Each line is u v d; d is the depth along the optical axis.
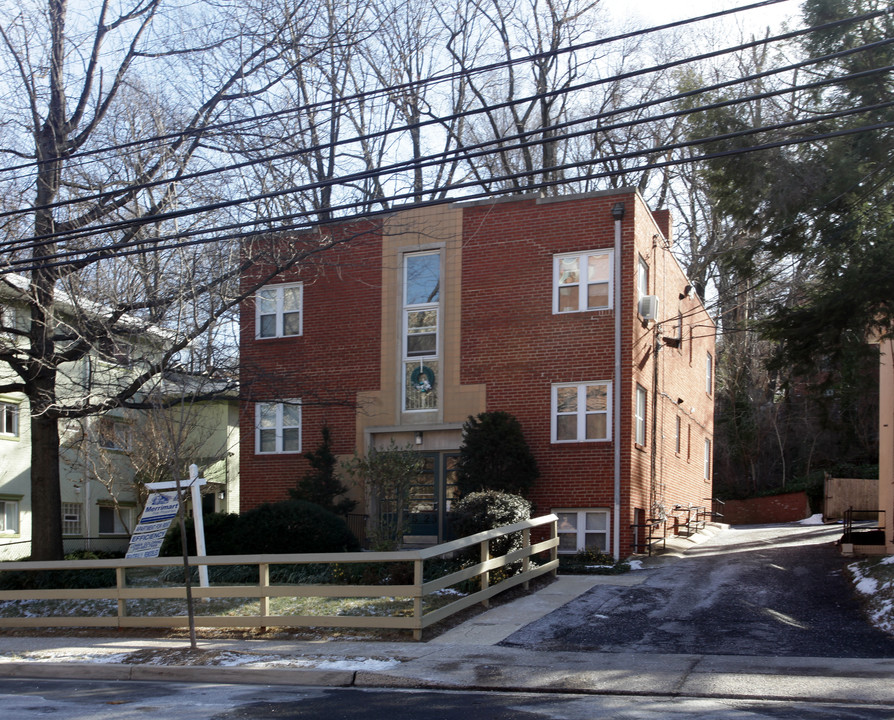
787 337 15.49
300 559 12.84
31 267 16.34
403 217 22.27
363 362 22.47
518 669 10.33
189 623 12.43
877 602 13.10
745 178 15.97
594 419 20.05
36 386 17.34
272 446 23.39
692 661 10.55
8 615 16.33
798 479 34.84
